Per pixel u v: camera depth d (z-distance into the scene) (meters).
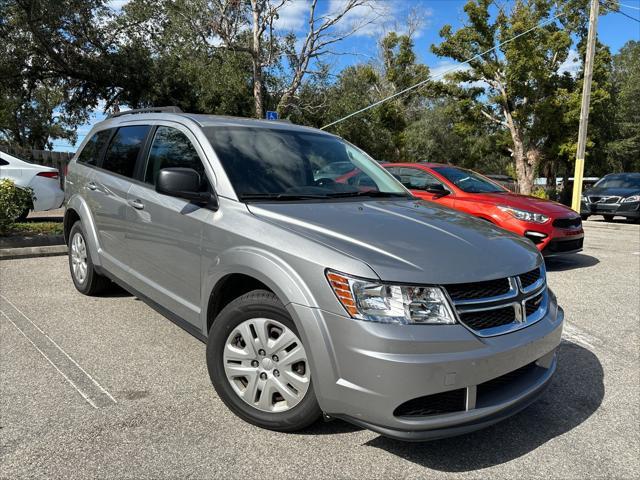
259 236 2.88
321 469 2.58
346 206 3.37
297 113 25.94
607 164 38.50
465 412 2.49
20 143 37.88
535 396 2.80
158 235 3.70
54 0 19.23
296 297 2.60
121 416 2.99
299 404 2.73
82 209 4.88
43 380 3.40
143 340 4.18
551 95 31.48
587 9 30.83
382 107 37.62
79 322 4.53
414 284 2.47
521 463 2.72
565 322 5.14
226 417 3.03
